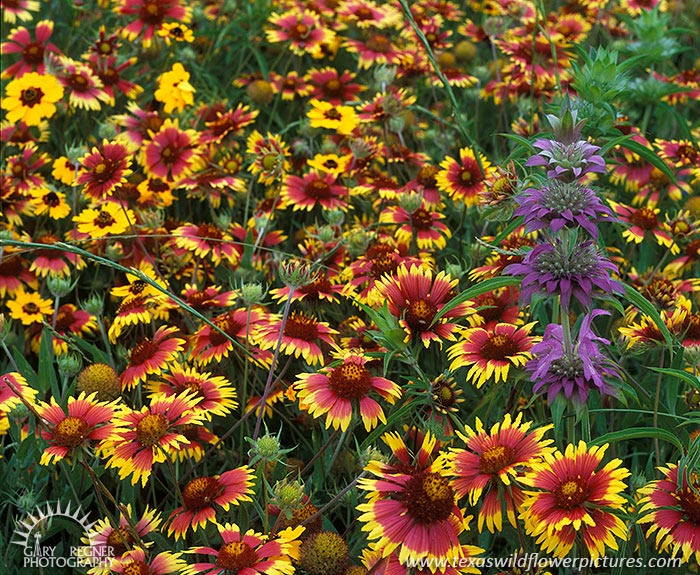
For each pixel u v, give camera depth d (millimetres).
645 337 888
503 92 1258
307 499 834
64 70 1174
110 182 1038
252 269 1014
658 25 1205
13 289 1037
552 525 763
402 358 871
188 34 1296
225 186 1125
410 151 1192
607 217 776
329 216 1036
